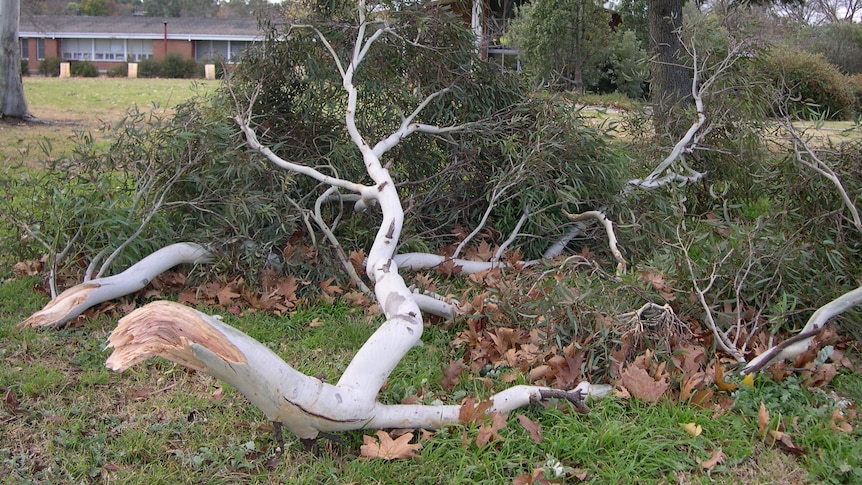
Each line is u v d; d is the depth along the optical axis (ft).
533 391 10.61
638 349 11.83
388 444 9.52
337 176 16.58
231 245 15.21
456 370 11.80
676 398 11.04
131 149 15.75
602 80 61.46
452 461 9.45
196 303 14.66
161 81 99.40
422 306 13.88
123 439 9.82
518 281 13.80
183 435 10.06
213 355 8.18
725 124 20.07
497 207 17.97
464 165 17.84
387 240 12.95
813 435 10.11
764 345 12.82
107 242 15.15
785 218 15.05
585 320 11.84
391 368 10.12
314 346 13.03
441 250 17.52
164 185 15.61
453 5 21.03
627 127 21.47
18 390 11.13
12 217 15.26
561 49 60.13
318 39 17.88
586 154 17.47
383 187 13.96
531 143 17.35
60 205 14.70
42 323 13.07
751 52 20.15
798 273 13.88
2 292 14.83
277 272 15.56
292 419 9.06
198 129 15.98
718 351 12.80
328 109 18.45
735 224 14.47
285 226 15.84
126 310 14.10
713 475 9.46
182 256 14.92
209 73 115.03
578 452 9.65
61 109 54.54
